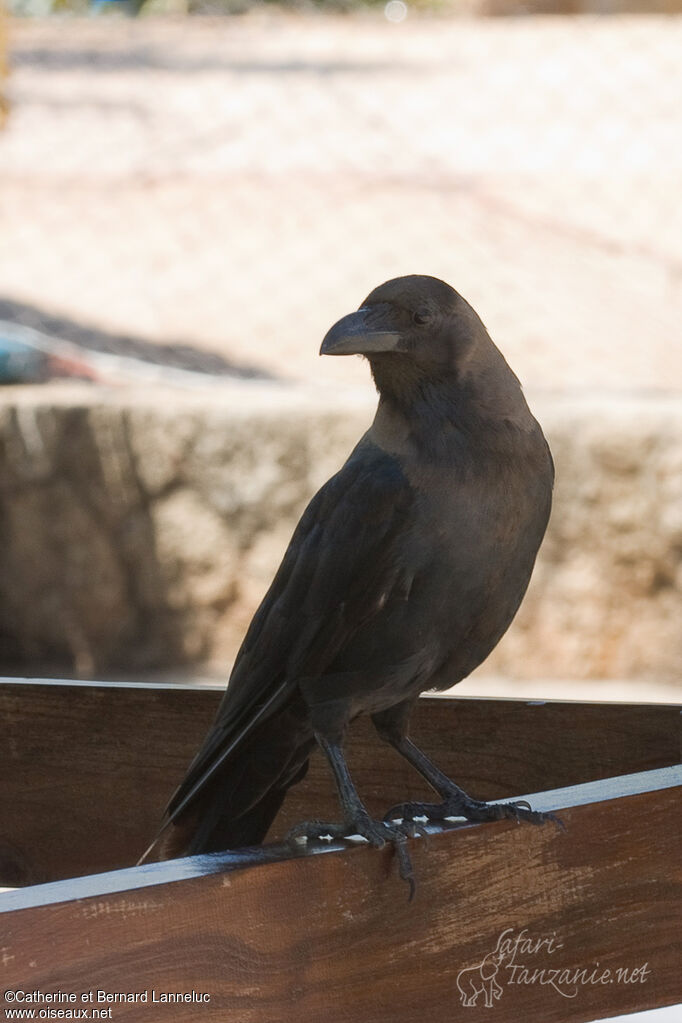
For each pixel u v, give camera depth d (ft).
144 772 18.03
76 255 57.52
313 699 15.93
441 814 15.05
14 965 11.39
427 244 58.54
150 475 41.88
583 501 40.63
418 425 15.49
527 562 15.80
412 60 81.35
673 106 71.82
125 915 11.85
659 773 14.98
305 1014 12.70
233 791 16.71
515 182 64.49
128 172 65.46
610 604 40.65
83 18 95.04
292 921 12.67
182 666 42.19
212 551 41.88
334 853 12.89
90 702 18.15
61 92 75.31
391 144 68.95
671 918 14.23
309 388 47.93
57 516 42.50
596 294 54.54
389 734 16.55
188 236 59.06
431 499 15.30
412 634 15.65
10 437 42.29
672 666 40.29
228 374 49.08
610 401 43.04
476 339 15.42
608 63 78.07
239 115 72.08
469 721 17.74
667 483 39.93
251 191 63.10
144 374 48.42
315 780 18.13
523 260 57.62
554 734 17.54
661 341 51.96
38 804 18.34
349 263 57.16
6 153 67.41
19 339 47.19
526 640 41.19
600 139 68.95
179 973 12.12
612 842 14.03
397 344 15.17
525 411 15.75
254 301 54.24
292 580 16.12
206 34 89.20
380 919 13.02
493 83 76.07
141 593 42.50
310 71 79.51
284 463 41.32
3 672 42.32
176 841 16.53
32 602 43.04
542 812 13.74
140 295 54.54
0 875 18.42
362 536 15.53
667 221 60.75
